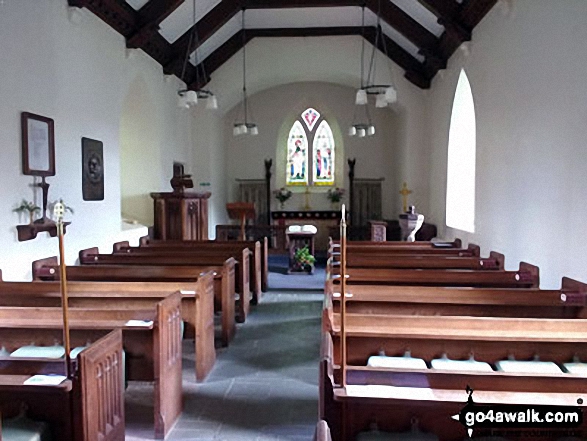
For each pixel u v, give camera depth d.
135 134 9.20
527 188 5.43
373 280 4.79
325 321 3.06
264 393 4.25
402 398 2.25
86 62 6.53
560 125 4.63
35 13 5.29
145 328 3.32
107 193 7.22
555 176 4.74
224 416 3.83
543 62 5.01
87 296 4.17
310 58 11.14
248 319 6.67
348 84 12.35
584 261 4.19
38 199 5.38
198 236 8.95
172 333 3.69
